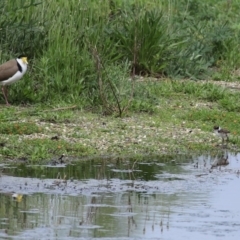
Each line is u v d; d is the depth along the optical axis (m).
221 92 21.73
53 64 20.55
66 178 14.87
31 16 21.95
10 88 20.06
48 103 19.78
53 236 11.81
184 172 15.73
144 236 12.00
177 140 17.97
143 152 17.06
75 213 12.92
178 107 20.62
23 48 21.45
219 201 13.90
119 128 18.36
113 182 14.78
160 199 13.89
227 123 19.50
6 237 11.68
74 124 18.36
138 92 20.69
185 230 12.34
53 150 16.52
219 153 17.47
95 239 11.77
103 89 19.62
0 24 21.28
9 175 14.88
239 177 15.54
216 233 12.26
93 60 20.70
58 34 21.16
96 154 16.66
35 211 12.95
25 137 17.12
